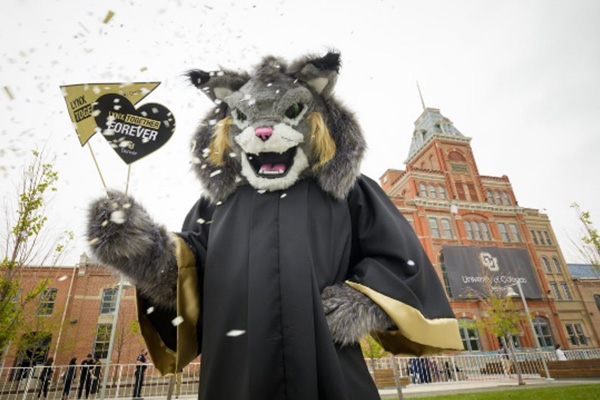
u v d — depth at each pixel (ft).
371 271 5.58
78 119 5.88
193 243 6.46
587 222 52.34
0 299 25.75
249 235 5.75
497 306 56.44
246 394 4.67
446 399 19.80
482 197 94.89
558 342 80.53
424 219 84.69
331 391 4.66
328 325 5.07
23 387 31.58
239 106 6.54
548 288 86.63
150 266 5.62
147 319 6.15
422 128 114.21
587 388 22.80
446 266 80.18
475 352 68.18
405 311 5.10
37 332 41.63
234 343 5.14
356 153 6.40
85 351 60.23
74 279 64.49
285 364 4.71
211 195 6.66
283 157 6.29
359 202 6.62
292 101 6.37
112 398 30.78
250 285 5.23
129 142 5.93
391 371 38.91
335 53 6.52
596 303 91.76
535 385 30.94
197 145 6.98
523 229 93.91
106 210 5.24
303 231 5.62
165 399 28.19
